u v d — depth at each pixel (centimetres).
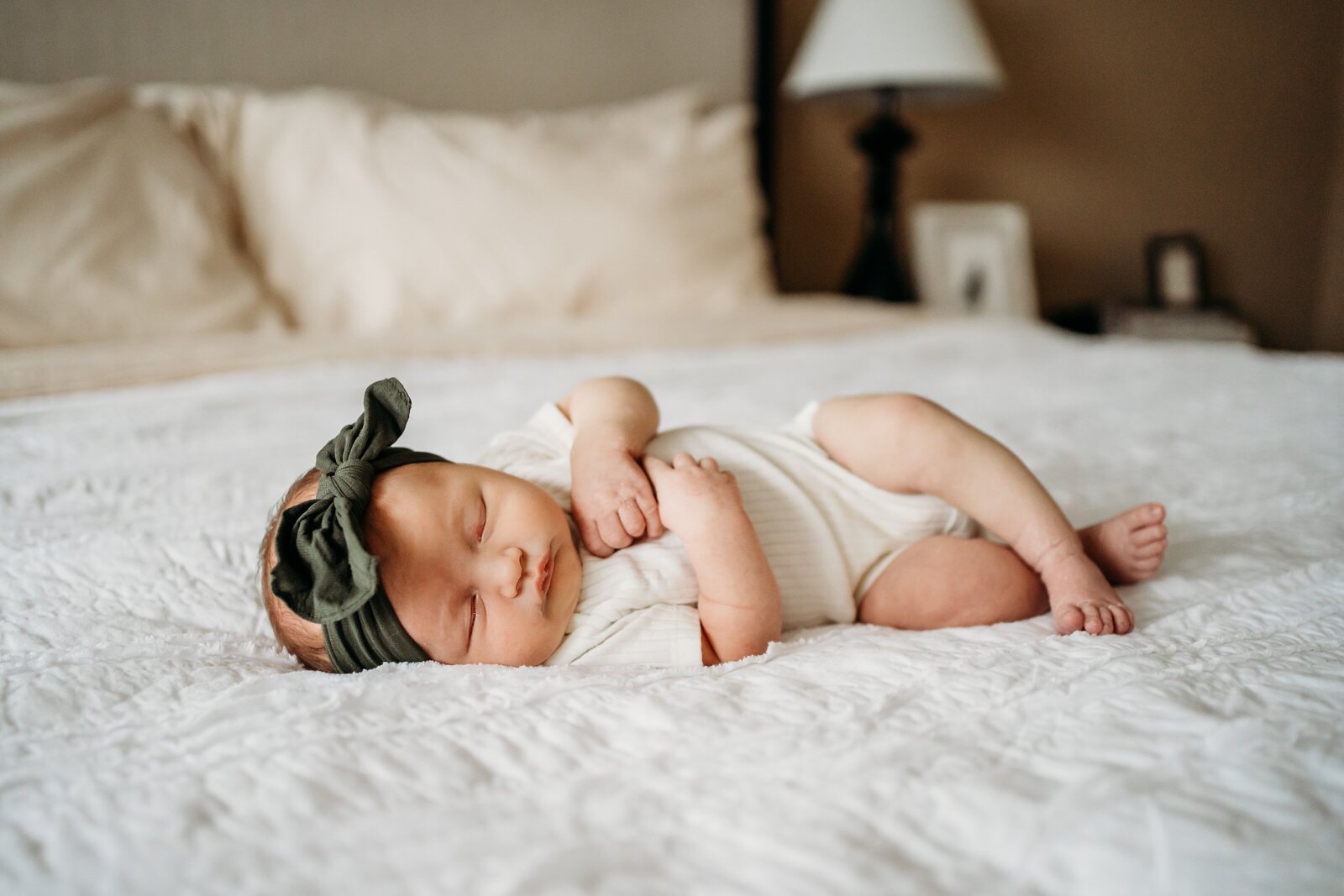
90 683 67
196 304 193
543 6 275
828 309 244
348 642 71
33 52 224
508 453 91
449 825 49
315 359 171
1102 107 342
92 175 192
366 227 219
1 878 45
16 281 176
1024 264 325
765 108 306
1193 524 101
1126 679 62
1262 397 155
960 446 86
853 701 61
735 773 53
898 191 331
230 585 87
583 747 57
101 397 144
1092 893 43
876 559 89
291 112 226
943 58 269
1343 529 96
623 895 43
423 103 267
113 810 50
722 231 254
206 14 240
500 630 72
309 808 50
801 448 92
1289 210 358
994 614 85
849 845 46
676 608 78
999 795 49
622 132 259
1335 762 52
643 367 172
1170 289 344
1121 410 148
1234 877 43
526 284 226
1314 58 348
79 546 90
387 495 73
